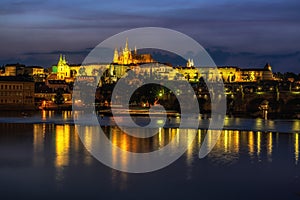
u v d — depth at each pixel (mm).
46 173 95062
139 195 78812
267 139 162875
